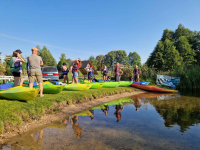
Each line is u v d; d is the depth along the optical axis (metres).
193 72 12.76
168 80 13.12
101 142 2.75
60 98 5.23
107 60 84.00
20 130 3.22
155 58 32.03
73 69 7.63
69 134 3.13
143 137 2.97
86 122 3.95
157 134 3.11
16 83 5.03
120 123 3.84
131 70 17.97
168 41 33.59
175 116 4.39
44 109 4.26
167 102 6.59
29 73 4.73
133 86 11.26
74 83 7.67
